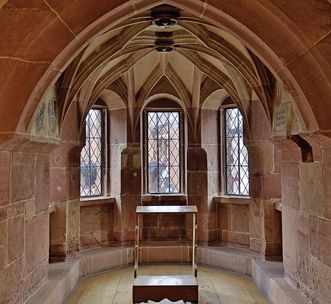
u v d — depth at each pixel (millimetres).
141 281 4387
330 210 2885
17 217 3215
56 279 4348
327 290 2992
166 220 6875
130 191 6516
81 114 5434
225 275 5648
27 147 3271
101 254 5867
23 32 2418
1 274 2846
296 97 2709
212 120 6707
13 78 2539
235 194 6574
